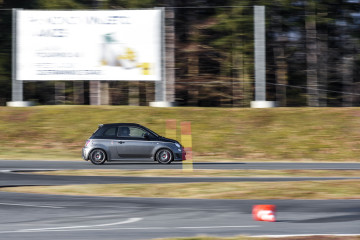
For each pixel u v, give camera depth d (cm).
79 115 8306
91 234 2245
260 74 8669
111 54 8550
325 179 4212
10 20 11462
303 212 2791
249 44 11075
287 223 2505
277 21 12188
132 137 5144
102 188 3634
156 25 8500
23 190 3569
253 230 2348
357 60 12675
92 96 11688
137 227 2402
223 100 11619
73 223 2483
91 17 8525
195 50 11312
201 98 11681
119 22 8519
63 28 8550
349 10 12306
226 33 11194
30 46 8581
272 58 12488
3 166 5025
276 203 3078
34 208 2889
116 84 11888
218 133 7438
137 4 11075
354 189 3547
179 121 7938
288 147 6844
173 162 5556
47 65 8606
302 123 7706
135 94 11781
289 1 11594
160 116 8169
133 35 8531
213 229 2369
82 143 7262
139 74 8562
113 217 2638
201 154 6681
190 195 3394
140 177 4244
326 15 12100
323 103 12681
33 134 7588
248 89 11306
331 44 12775
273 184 3781
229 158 6444
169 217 2644
